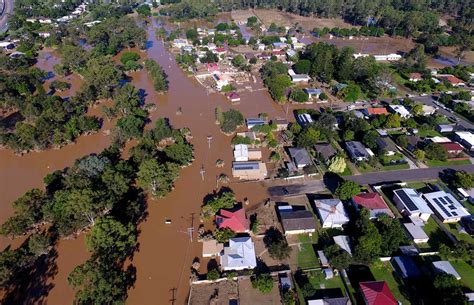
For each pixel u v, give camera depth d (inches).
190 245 3307.1
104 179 3508.9
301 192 3971.5
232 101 6097.4
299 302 2805.1
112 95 6018.7
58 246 3260.3
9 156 4608.8
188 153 4399.6
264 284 2837.1
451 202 3722.9
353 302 2800.2
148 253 3216.0
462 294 2600.9
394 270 3063.5
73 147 4795.8
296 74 7037.4
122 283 2758.4
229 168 4350.4
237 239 3257.9
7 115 5492.1
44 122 4692.4
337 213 3499.0
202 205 3767.2
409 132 5113.2
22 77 6166.3
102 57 6638.8
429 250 3277.6
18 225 3186.5
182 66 7544.3
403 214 3698.3
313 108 5915.4
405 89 6688.0
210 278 2923.2
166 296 2851.9
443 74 7160.4
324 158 4407.0
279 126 5182.1
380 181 4165.8
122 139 4682.6
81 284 2578.7
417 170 4379.9
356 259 3034.0
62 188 3708.2
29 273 2999.5
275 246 3120.1
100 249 2802.7
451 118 5600.4
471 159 4628.4
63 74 6830.7
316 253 3240.7
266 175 4234.7
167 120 5438.0
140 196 3863.2
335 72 6815.9
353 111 5492.1
